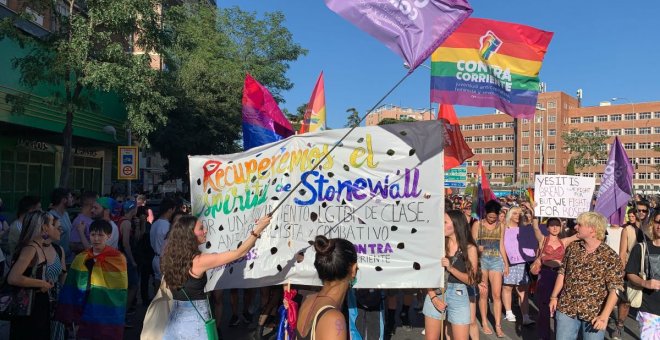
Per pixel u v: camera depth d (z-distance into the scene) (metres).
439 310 4.53
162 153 24.41
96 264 5.04
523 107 5.32
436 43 3.80
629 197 7.09
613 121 104.25
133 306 7.45
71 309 5.00
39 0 12.03
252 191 4.86
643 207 7.95
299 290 5.55
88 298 5.00
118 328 5.05
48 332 4.73
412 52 3.83
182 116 23.47
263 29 28.52
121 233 7.50
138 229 8.79
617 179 7.05
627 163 6.93
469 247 4.78
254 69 27.17
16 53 14.94
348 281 2.75
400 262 4.43
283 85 29.20
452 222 4.79
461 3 3.75
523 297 7.77
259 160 4.90
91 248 5.18
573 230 8.91
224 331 6.94
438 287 4.35
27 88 15.68
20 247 4.63
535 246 7.80
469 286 4.95
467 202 12.52
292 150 4.80
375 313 5.19
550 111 106.25
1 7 15.62
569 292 4.51
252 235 3.88
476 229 7.42
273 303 6.38
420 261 4.40
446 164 6.93
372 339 5.15
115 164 28.48
